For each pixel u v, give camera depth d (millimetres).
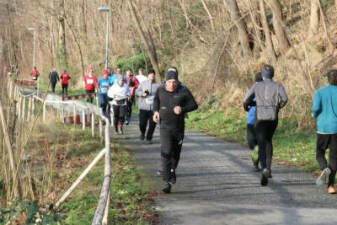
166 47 45594
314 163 13547
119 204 8414
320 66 21047
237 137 20016
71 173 10703
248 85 26172
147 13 47469
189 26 40344
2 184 7156
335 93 9672
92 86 29453
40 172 8148
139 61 47562
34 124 7402
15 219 6668
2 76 6613
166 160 9445
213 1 32562
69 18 61906
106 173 4855
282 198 9242
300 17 26078
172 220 7137
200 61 36312
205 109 28156
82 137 16781
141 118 17328
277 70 22625
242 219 7180
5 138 6883
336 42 22078
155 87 17094
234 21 26234
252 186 10453
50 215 6398
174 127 9414
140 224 6891
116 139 18109
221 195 9477
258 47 27391
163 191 9492
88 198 8742
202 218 7254
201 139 19812
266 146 10266
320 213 7688
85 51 59844
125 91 19812
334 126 9594
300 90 20484
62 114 19781
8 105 6914
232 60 27859
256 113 10219
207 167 12914
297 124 19266
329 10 25109
